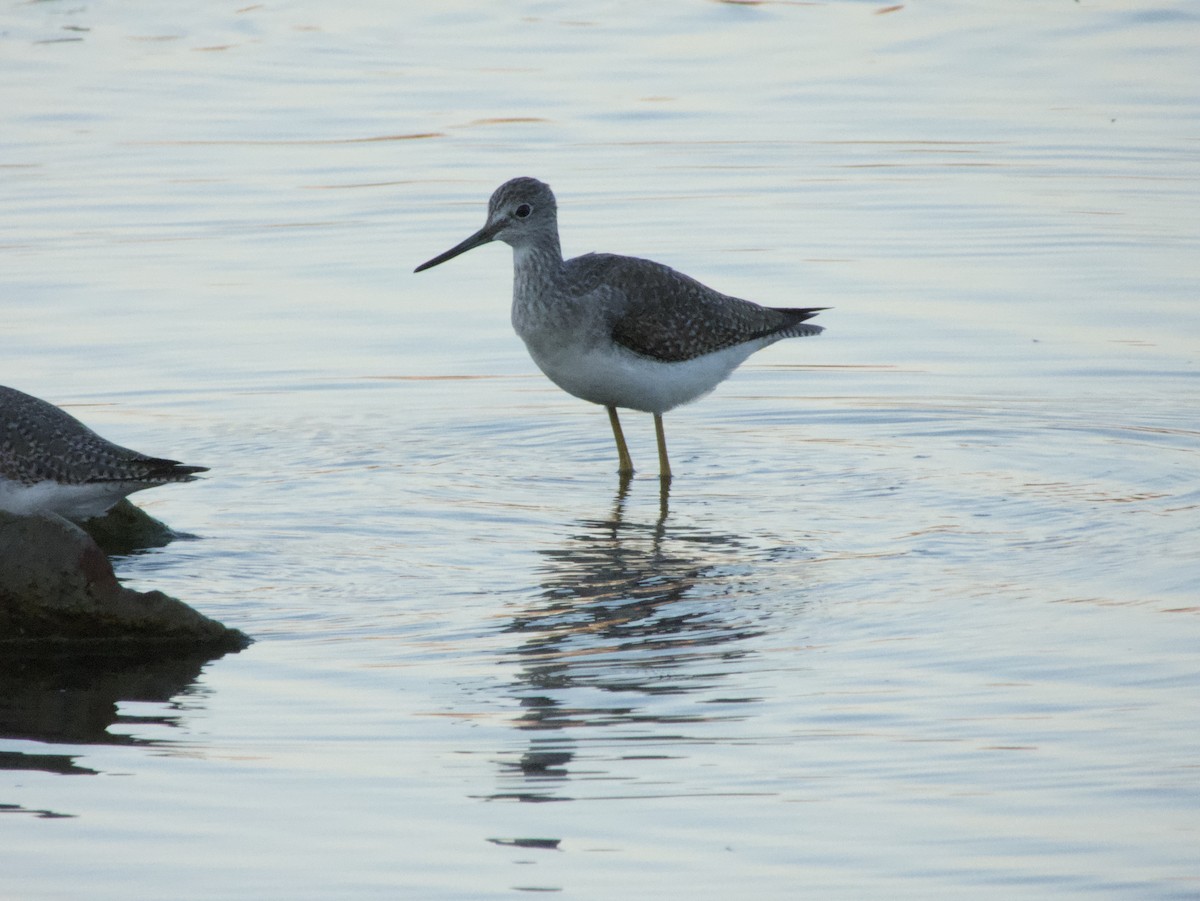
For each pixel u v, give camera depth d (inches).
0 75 1109.1
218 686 374.6
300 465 554.3
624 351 544.1
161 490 526.3
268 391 626.8
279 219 837.2
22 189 873.5
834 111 1029.8
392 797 316.8
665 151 955.3
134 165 920.3
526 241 546.3
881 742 336.8
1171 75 1084.5
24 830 304.3
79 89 1075.9
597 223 821.9
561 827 304.3
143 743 342.6
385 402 622.2
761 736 340.5
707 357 558.6
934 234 805.2
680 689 366.3
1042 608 412.2
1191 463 539.5
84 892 283.1
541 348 549.6
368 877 287.3
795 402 624.1
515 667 381.4
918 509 503.2
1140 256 767.1
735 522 496.7
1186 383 622.2
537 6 1321.4
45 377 628.1
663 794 316.5
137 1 1336.1
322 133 991.0
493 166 924.6
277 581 444.5
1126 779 317.7
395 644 398.0
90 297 719.1
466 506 515.2
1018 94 1056.8
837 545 471.5
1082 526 479.8
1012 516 492.7
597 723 349.1
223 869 290.2
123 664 390.9
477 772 326.6
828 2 1317.7
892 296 724.7
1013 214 832.3
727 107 1041.5
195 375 637.9
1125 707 350.6
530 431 601.6
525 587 438.9
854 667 376.5
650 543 476.7
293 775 326.3
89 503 460.4
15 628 400.5
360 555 467.2
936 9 1282.0
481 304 732.7
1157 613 406.0
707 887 282.4
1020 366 645.9
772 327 581.9
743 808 310.0
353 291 740.7
